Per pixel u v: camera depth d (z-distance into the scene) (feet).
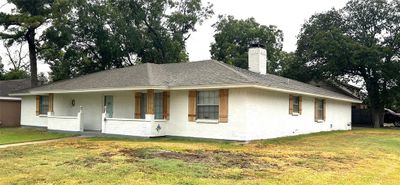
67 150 42.01
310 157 39.34
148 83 58.70
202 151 42.11
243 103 53.93
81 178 26.91
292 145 51.65
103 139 57.98
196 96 58.70
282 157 38.83
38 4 98.22
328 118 84.99
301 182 26.96
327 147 49.49
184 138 59.21
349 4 119.96
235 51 143.95
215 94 57.06
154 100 63.98
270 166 33.04
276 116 62.18
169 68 70.74
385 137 67.31
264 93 58.75
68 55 115.14
